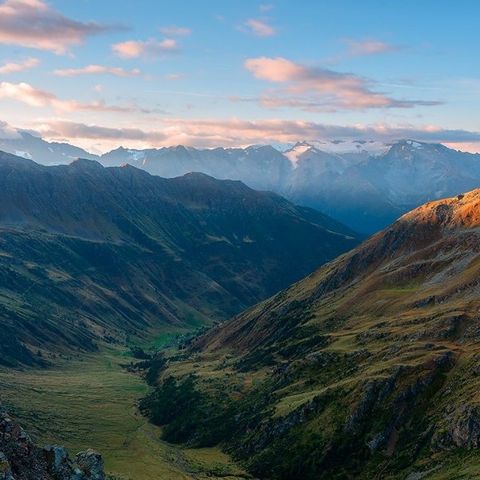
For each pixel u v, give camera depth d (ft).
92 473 282.56
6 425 263.90
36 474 248.93
